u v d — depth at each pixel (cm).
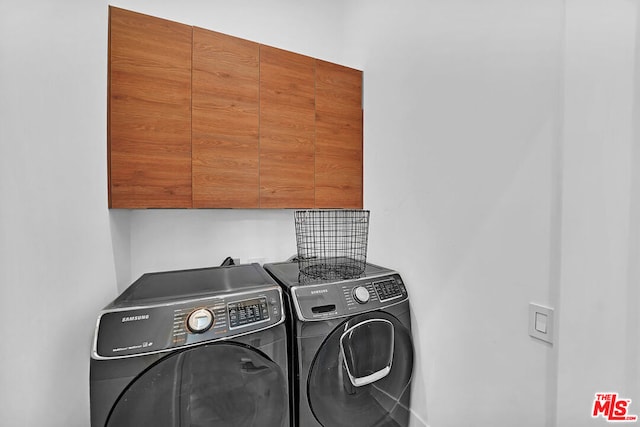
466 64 108
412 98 136
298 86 154
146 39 117
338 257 183
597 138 68
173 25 122
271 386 97
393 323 125
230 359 90
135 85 115
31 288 82
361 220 175
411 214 137
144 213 146
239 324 92
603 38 67
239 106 138
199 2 155
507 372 93
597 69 68
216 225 163
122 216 127
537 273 84
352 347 115
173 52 122
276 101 147
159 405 81
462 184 110
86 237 97
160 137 120
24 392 81
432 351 123
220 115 133
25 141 81
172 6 149
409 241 138
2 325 77
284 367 100
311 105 158
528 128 86
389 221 153
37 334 84
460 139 111
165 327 84
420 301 130
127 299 92
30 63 82
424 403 127
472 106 106
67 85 92
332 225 188
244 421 93
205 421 87
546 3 81
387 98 154
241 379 92
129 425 78
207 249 160
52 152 87
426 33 128
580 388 71
